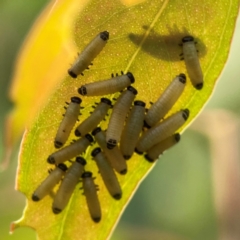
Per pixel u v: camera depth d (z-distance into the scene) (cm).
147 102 17
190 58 16
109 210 17
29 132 16
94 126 16
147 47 16
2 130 17
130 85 16
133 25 16
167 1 16
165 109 16
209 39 16
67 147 16
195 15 16
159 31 16
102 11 16
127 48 16
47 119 16
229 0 16
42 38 16
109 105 16
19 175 16
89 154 17
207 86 16
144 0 16
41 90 16
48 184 17
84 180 17
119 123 16
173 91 16
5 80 17
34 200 17
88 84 16
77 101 16
